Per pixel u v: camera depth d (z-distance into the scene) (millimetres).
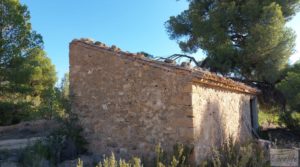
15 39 18781
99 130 8898
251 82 15961
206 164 7426
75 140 8977
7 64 18234
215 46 15688
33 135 13305
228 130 9734
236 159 7586
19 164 7980
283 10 16016
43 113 15633
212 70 16000
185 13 18484
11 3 18812
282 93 13992
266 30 14195
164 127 7781
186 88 7547
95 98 9062
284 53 14773
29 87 19078
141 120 8172
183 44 18781
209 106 8477
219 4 16250
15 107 18938
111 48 8977
